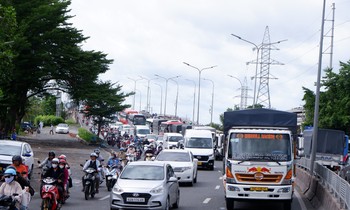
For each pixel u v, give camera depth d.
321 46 27.45
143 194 16.92
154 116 128.50
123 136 77.94
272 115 21.20
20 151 25.12
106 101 70.31
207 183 30.28
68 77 61.91
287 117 21.05
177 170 27.84
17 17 53.06
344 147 42.72
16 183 12.31
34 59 55.00
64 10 57.53
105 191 24.23
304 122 60.78
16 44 48.25
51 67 56.97
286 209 18.77
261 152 18.47
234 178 18.28
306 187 25.91
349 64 55.75
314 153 26.12
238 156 18.47
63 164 16.64
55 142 66.88
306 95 57.72
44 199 15.36
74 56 58.94
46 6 54.09
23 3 53.34
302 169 30.86
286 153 18.45
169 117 117.56
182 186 28.28
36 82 57.75
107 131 85.50
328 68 57.12
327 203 18.19
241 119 21.41
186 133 43.47
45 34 55.19
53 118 124.56
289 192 18.11
